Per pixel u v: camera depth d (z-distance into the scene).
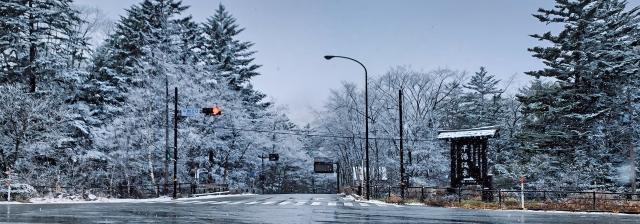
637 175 31.95
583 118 31.88
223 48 51.50
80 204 20.47
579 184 30.12
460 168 26.34
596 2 32.06
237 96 45.81
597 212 18.02
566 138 34.00
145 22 40.12
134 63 38.47
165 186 33.34
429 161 40.25
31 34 30.73
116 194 33.72
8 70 30.81
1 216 13.60
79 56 36.53
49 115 30.70
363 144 45.28
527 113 36.91
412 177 39.94
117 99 39.91
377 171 42.53
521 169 34.69
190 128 37.16
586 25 32.16
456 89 45.16
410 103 43.44
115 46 40.47
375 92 44.59
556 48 32.66
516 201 21.27
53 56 31.83
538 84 49.19
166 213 15.39
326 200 26.62
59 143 30.38
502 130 48.16
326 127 48.19
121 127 34.34
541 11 33.31
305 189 86.62
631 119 30.95
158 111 36.03
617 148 32.78
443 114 48.03
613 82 31.86
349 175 52.38
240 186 51.91
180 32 42.03
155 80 36.28
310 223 12.30
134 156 35.88
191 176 42.56
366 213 15.96
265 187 64.94
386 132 42.94
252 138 46.56
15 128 27.84
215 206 19.61
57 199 23.89
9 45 30.09
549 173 33.38
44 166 31.27
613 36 32.31
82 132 34.69
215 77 45.47
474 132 25.78
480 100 61.03
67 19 32.38
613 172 31.77
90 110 37.84
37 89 32.22
